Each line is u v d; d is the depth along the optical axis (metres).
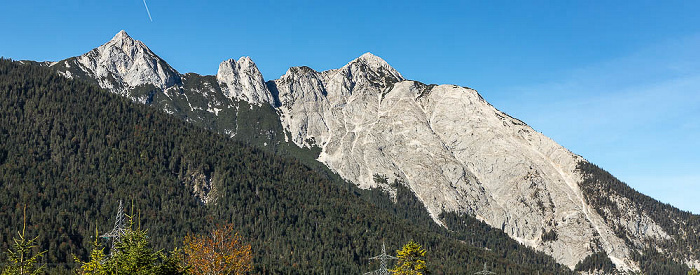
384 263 185.25
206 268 82.81
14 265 84.94
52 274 163.12
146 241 82.25
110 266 78.88
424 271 148.00
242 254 86.81
